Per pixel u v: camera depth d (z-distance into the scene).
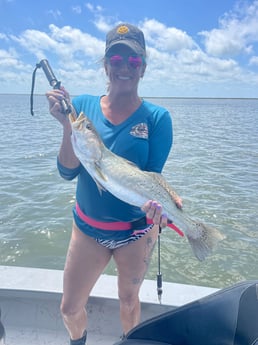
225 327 1.84
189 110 71.00
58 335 2.86
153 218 2.14
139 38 2.32
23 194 8.52
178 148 16.52
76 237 2.41
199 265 5.38
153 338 1.94
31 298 2.81
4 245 6.01
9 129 23.72
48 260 5.63
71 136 2.20
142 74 2.34
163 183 2.30
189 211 7.46
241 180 10.27
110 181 2.16
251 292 1.85
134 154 2.26
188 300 2.74
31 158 12.93
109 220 2.29
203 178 10.47
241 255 5.65
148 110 2.32
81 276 2.39
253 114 56.16
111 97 2.31
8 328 2.86
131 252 2.36
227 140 19.97
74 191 8.75
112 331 2.90
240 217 7.15
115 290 2.85
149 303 2.72
